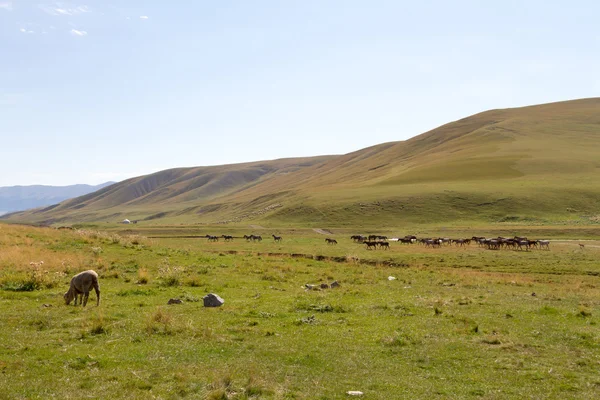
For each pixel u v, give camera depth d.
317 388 11.31
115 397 10.13
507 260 50.69
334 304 21.78
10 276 23.47
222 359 13.13
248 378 11.59
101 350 13.45
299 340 15.48
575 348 15.47
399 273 37.62
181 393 10.52
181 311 18.95
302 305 21.16
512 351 15.02
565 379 12.59
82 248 37.84
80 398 9.99
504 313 20.75
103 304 19.80
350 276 33.81
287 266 37.03
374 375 12.51
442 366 13.50
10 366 11.74
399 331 17.03
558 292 29.11
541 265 46.41
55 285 23.75
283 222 118.31
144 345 14.09
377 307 21.39
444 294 26.52
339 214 116.12
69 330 15.41
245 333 16.00
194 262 35.88
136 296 22.05
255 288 26.11
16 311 17.75
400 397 10.97
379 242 66.50
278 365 12.90
